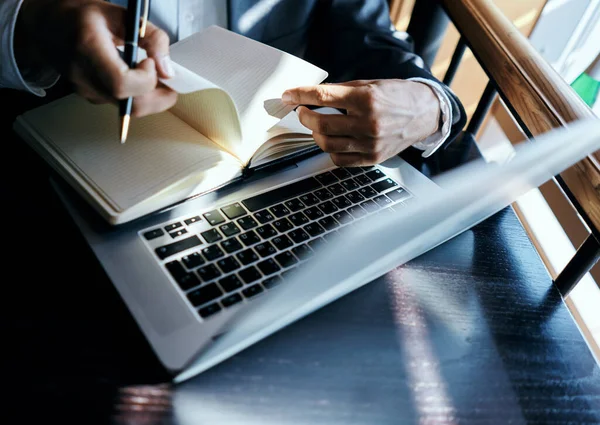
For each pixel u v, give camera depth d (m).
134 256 0.38
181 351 0.33
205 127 0.47
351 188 0.52
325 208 0.48
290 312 0.37
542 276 0.49
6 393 0.30
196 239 0.41
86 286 0.37
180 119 0.50
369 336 0.39
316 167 0.54
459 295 0.45
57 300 0.36
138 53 0.41
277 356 0.35
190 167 0.43
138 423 0.30
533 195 0.98
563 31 1.15
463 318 0.42
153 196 0.40
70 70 0.39
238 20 0.81
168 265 0.38
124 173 0.42
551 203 0.88
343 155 0.53
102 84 0.36
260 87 0.50
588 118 0.50
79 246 0.40
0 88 0.58
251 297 0.37
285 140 0.51
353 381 0.35
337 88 0.49
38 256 0.39
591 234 0.45
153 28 0.44
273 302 0.37
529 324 0.44
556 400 0.38
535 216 0.95
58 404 0.30
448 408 0.35
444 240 0.49
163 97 0.40
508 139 1.18
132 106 0.38
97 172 0.42
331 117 0.50
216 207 0.45
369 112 0.50
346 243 0.44
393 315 0.41
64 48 0.38
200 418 0.31
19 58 0.49
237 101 0.48
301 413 0.32
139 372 0.33
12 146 0.50
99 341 0.34
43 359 0.32
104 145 0.45
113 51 0.37
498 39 0.66
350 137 0.51
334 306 0.40
